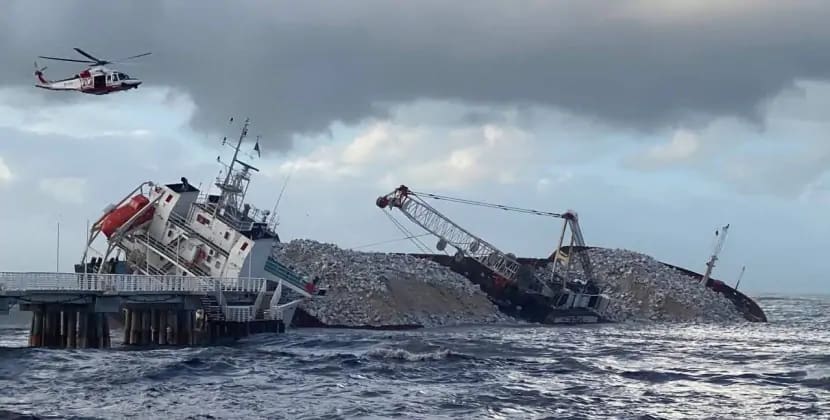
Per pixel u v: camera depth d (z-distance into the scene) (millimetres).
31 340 73938
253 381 56344
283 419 44750
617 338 103188
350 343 80500
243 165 99000
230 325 83062
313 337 86625
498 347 83312
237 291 86062
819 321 177500
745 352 83125
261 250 95188
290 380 57062
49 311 73188
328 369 62219
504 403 50562
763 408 50625
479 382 57938
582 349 83812
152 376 56812
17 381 53938
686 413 48938
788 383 59969
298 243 133125
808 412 49562
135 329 81438
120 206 94000
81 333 71688
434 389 54688
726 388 57625
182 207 95500
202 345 79125
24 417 43281
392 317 118250
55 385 52875
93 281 71938
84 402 47844
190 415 45000
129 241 95375
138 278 75562
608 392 55281
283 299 97375
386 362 66125
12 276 67125
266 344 79812
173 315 81062
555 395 53688
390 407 48469
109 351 69188
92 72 86000
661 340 101062
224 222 94688
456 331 112375
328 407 48062
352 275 123438
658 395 54531
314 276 114688
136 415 44656
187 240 94125
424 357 68812
